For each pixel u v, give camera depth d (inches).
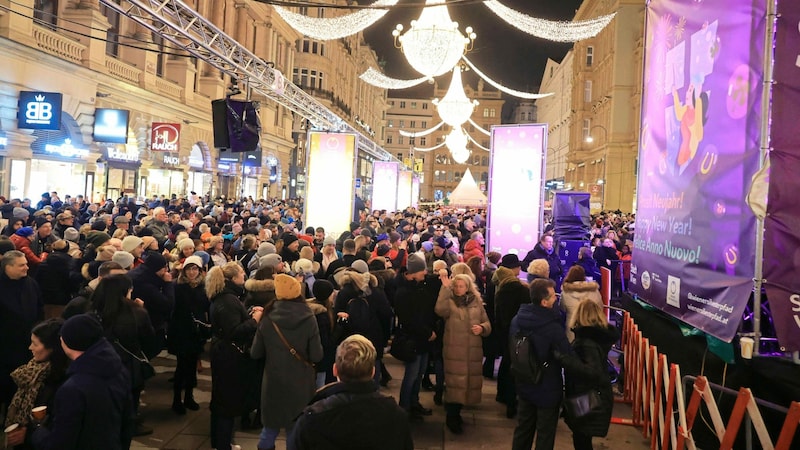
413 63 530.3
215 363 204.8
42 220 350.3
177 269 290.5
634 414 254.1
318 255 385.1
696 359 205.8
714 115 193.5
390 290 306.7
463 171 4709.6
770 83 164.2
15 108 663.1
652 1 266.1
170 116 1062.4
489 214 515.5
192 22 477.1
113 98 868.6
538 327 192.4
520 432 199.2
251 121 548.1
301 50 2249.0
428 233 536.4
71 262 282.0
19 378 158.2
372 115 3737.7
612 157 1856.5
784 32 164.2
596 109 2148.1
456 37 518.9
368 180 2428.6
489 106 4675.2
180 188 1125.1
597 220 887.7
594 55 2230.6
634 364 266.4
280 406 193.5
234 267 238.8
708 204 194.7
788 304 161.8
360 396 113.8
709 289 189.5
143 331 194.1
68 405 129.2
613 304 436.5
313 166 628.7
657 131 251.1
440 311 245.1
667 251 229.6
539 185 501.4
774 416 167.3
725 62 187.2
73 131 779.4
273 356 194.7
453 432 244.8
